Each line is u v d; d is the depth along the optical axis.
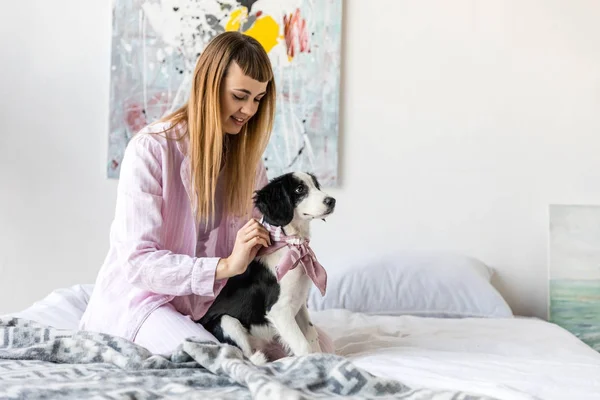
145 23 2.62
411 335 1.93
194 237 1.66
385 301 2.39
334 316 2.19
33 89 2.61
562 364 1.49
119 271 1.62
